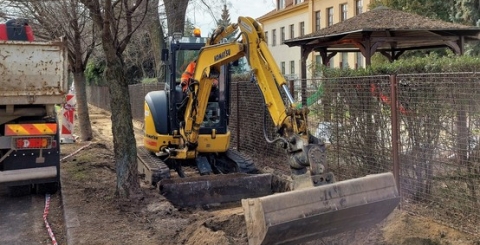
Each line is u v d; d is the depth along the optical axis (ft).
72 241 17.28
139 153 29.45
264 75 18.75
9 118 23.91
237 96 37.50
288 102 18.01
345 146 23.85
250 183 23.70
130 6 24.41
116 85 22.04
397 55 54.70
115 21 21.91
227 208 22.80
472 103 17.54
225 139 27.55
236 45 21.48
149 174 25.39
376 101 21.62
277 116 17.65
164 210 20.74
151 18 29.91
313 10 135.23
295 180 15.30
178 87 28.17
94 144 41.65
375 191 14.75
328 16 129.39
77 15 32.12
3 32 25.38
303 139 15.80
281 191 23.30
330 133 24.90
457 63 22.02
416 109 19.60
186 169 31.83
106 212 20.68
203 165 27.09
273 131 31.65
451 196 18.47
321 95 25.55
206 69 24.29
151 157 28.30
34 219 21.86
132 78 105.40
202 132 27.35
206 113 27.68
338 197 14.12
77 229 18.56
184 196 22.79
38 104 23.58
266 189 23.90
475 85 17.39
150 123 28.60
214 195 23.12
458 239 16.80
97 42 45.24
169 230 18.56
